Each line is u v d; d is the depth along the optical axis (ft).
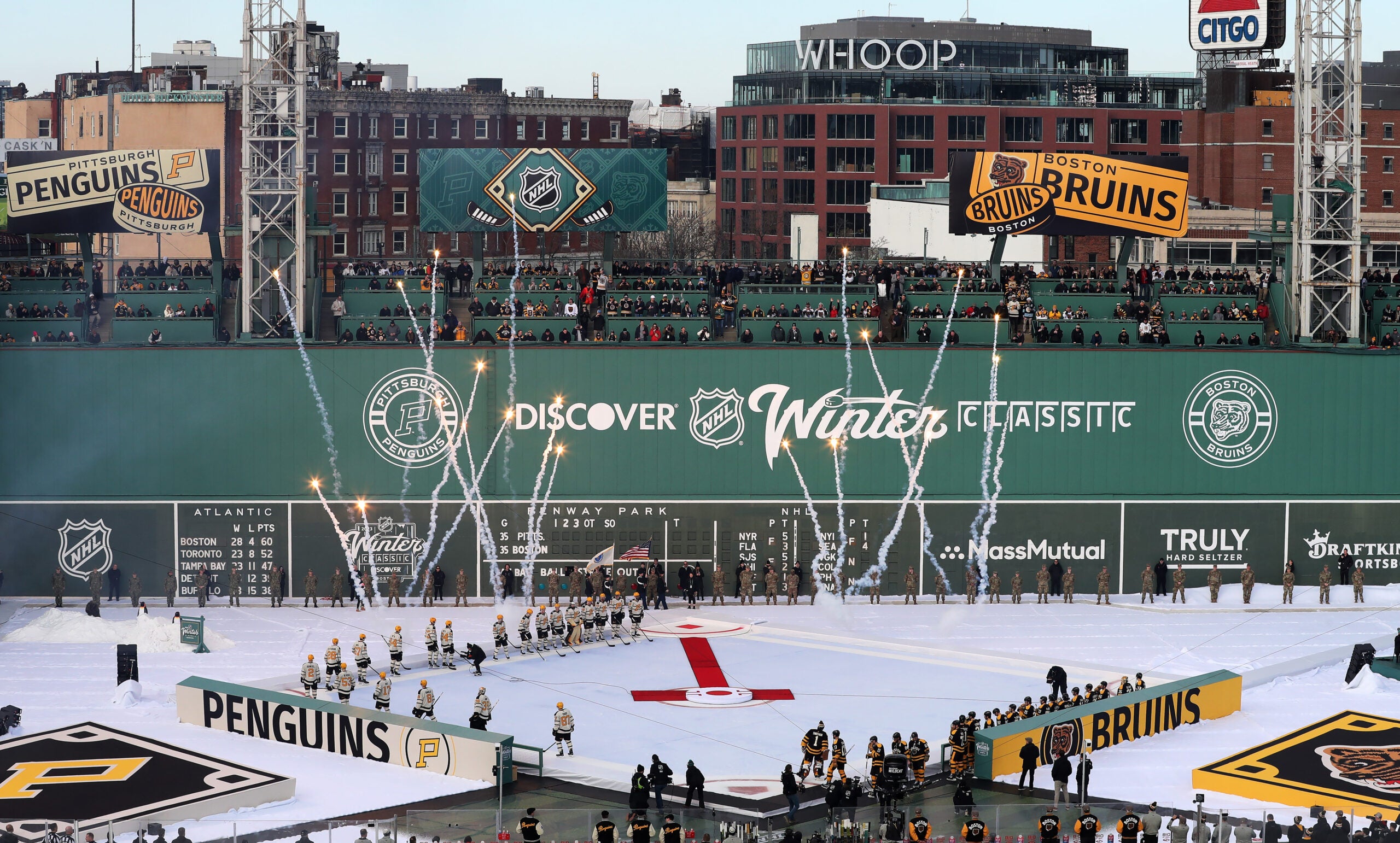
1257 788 166.61
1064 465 268.82
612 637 240.94
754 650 232.94
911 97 629.92
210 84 536.42
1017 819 150.71
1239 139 584.40
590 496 265.13
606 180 289.94
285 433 261.85
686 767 175.22
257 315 268.41
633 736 188.65
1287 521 271.28
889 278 288.51
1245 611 261.85
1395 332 286.46
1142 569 270.46
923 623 250.57
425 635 228.43
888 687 212.43
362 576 261.44
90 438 260.21
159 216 278.46
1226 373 269.03
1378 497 271.69
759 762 179.42
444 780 170.30
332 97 529.04
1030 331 280.31
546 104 566.36
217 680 203.62
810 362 265.75
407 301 281.33
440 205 288.92
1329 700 207.31
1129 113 628.28
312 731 180.65
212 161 277.85
